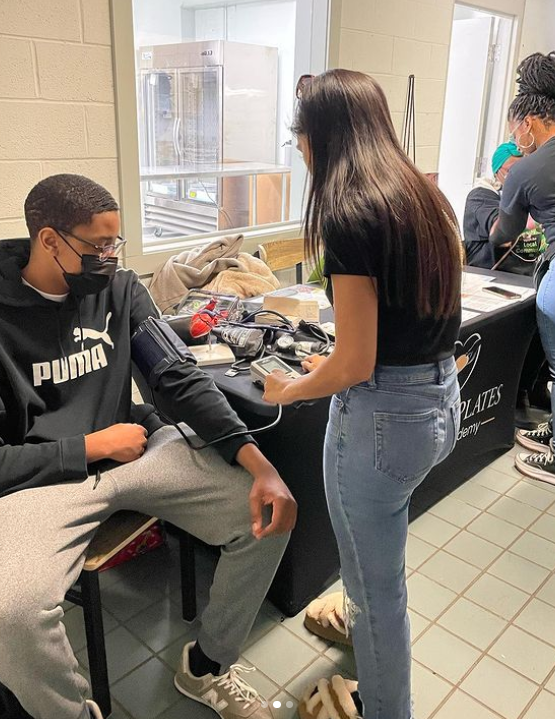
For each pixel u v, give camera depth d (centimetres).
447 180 500
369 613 123
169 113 365
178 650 167
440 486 239
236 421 146
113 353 150
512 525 224
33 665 112
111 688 155
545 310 218
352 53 328
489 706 152
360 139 99
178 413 149
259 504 137
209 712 149
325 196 99
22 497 125
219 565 145
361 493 113
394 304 100
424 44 370
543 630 177
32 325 135
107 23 227
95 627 138
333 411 116
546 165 209
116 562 195
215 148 384
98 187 133
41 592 112
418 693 155
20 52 208
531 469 256
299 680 159
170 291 250
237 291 250
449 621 179
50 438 137
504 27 455
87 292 137
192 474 142
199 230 331
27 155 218
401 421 107
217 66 372
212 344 181
